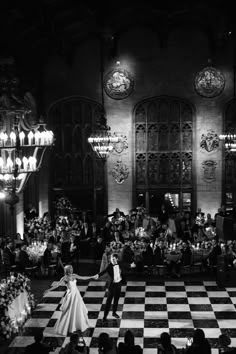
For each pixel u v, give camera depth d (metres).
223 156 24.55
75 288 12.70
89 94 24.91
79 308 12.59
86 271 18.39
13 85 15.12
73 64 24.81
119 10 21.06
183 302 14.84
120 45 24.47
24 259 17.11
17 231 20.56
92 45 24.59
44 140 12.12
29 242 19.41
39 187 25.17
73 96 24.98
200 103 24.52
